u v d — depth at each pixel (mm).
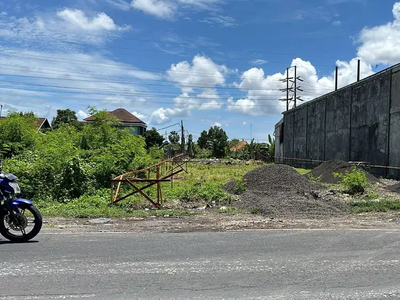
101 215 9133
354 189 13273
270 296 3883
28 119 22922
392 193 13016
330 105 30516
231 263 5066
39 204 10906
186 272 4676
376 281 4348
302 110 38844
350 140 26328
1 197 6270
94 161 15383
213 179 21062
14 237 6316
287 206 10219
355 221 8492
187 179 21000
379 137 22062
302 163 38562
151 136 62000
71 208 10258
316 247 5965
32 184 12430
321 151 32656
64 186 12844
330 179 17375
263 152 61062
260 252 5652
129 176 15391
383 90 21656
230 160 46219
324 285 4211
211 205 10945
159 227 7758
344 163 18281
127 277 4484
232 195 12164
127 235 6918
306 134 37250
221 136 63094
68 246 6008
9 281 4320
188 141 63250
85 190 13016
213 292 4000
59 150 13938
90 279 4406
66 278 4438
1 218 6301
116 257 5363
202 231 7340
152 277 4484
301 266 4930
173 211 9664
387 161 20984
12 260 5176
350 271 4719
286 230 7406
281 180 14000
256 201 11094
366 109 23891
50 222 8258
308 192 13016
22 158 15898
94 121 24281
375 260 5215
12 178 6324
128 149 17141
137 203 10977
